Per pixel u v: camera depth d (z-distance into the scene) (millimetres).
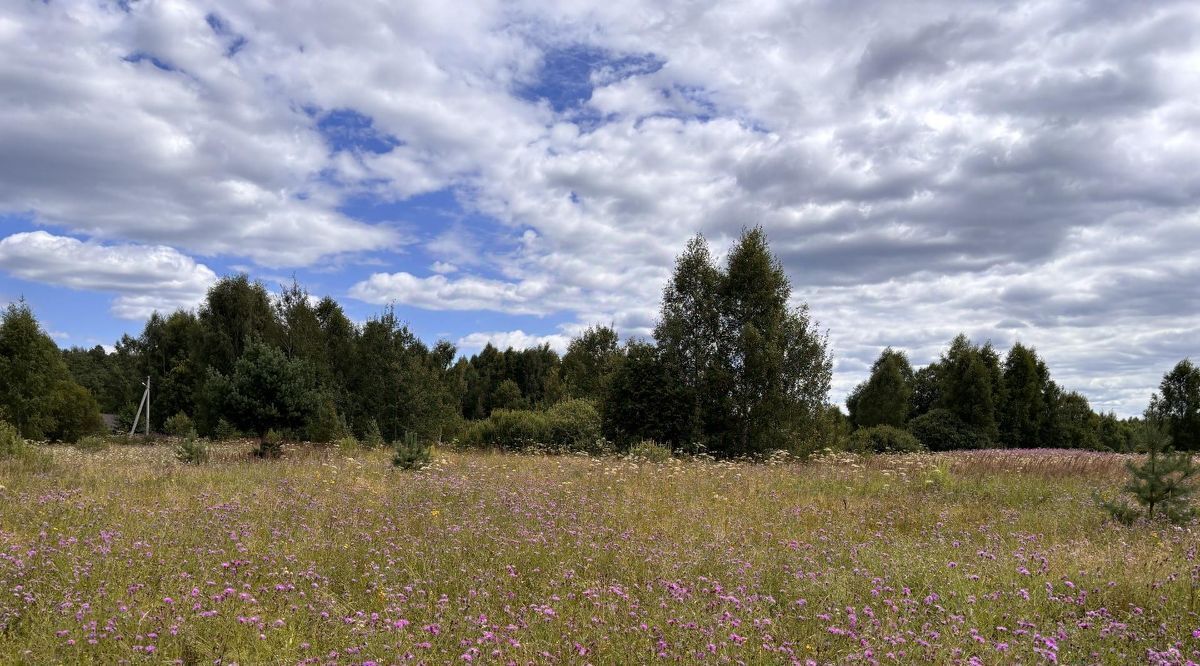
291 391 21172
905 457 19078
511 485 12062
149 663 4004
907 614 4980
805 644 4484
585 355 51281
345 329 38031
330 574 6117
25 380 33375
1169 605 5371
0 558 5688
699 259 26859
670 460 16547
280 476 13352
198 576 5734
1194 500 9828
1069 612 5180
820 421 25969
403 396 31938
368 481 12750
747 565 6375
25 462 14102
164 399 48969
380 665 4027
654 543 7449
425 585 5906
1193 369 34750
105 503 8898
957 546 7453
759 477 14086
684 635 4492
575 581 5980
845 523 9023
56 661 3961
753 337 25094
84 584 5402
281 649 4223
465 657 4062
